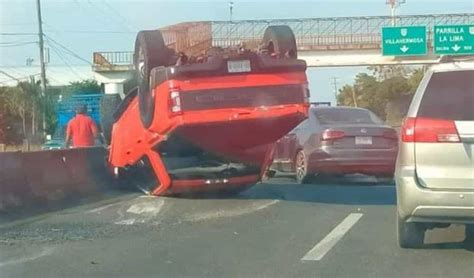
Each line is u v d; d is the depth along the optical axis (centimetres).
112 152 1616
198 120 1270
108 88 4366
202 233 1108
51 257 956
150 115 1352
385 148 1677
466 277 822
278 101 1295
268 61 1288
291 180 1883
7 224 1216
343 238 1041
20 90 5328
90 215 1311
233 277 837
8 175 1383
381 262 894
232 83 1280
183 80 1266
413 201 848
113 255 962
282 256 938
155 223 1210
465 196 832
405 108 1045
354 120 1744
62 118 3872
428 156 848
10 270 885
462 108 848
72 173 1580
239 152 1402
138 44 1406
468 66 859
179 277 841
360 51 5369
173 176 1420
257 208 1343
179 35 1446
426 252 942
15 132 5359
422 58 5244
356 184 1731
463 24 5006
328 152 1669
